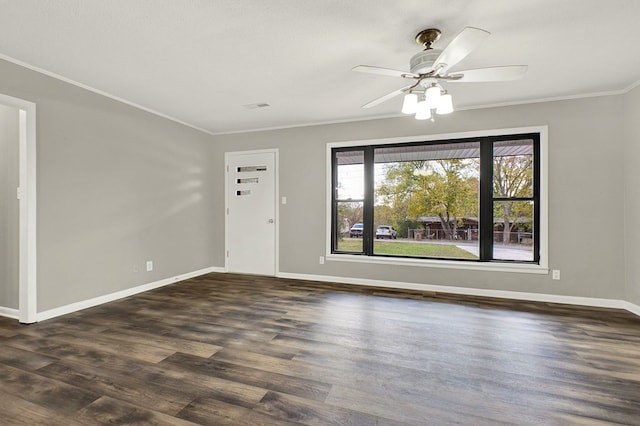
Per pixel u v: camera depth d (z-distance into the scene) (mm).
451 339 2525
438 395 1772
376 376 1969
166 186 4336
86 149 3299
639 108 3094
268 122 4621
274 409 1642
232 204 5125
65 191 3105
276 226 4871
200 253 4961
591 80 3080
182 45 2471
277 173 4855
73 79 3115
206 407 1657
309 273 4688
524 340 2510
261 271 4973
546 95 3477
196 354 2254
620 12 2020
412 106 2359
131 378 1934
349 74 3006
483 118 3826
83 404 1676
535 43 2402
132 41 2408
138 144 3910
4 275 3029
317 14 2070
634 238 3172
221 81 3174
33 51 2561
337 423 1539
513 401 1718
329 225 4562
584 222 3453
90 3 1945
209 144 5133
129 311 3205
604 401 1718
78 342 2451
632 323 2881
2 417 1574
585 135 3439
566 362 2152
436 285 4027
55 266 3027
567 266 3516
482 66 2773
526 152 3762
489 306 3389
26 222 2814
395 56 2648
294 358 2201
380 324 2846
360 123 4406
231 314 3113
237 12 2047
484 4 1949
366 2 1946
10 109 2998
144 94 3535
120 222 3686
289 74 3004
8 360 2158
